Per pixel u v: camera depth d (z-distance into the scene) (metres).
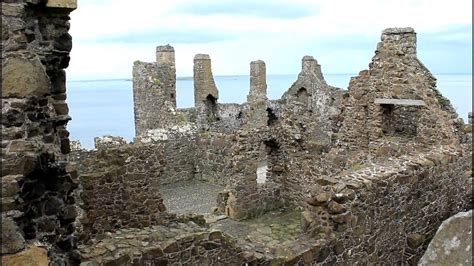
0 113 5.30
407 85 14.18
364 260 10.35
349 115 15.64
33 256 5.49
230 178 15.87
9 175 5.37
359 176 10.37
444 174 11.88
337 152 14.72
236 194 15.14
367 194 10.09
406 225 11.09
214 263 8.66
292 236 13.56
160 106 25.28
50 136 5.83
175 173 21.94
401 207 10.90
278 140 16.03
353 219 9.92
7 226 5.34
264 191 15.83
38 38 5.67
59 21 5.82
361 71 15.24
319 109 30.31
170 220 10.57
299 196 15.78
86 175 9.48
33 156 5.51
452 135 13.02
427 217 11.55
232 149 15.51
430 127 13.48
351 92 15.59
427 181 11.41
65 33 5.90
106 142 18.62
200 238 8.45
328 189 9.93
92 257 7.55
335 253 9.85
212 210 16.61
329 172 14.58
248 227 14.43
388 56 14.59
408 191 10.99
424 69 14.40
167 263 8.08
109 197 9.80
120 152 10.01
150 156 10.36
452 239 2.99
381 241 10.61
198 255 8.46
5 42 5.27
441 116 13.33
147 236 8.51
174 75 28.72
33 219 5.75
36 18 5.64
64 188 6.00
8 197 5.36
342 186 9.83
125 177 10.02
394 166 11.09
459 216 3.01
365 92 15.19
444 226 3.06
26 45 5.43
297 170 15.73
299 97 32.03
